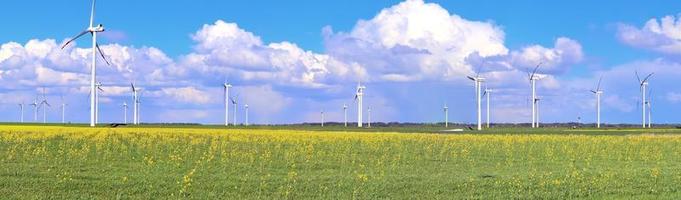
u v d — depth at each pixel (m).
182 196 24.33
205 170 32.78
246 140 55.06
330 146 50.62
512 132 89.88
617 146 55.41
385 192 25.72
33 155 37.94
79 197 23.52
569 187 27.75
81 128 67.44
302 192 25.52
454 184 28.19
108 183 26.72
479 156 44.78
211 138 56.50
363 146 51.28
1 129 61.94
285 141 54.84
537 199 24.80
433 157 43.47
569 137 66.62
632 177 31.77
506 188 27.31
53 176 28.61
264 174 31.84
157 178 28.70
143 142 49.03
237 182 27.89
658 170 35.78
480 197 24.84
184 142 50.84
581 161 42.66
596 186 28.20
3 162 33.91
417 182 28.78
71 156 37.84
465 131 95.62
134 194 24.56
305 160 39.31
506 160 41.97
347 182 28.48
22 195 23.45
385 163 39.12
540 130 103.19
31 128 65.50
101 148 43.56
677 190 27.66
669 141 62.09
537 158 44.19
